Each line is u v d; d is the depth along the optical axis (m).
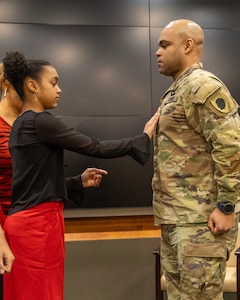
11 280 1.50
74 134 1.56
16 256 1.48
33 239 1.48
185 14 3.51
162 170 1.64
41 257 1.48
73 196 1.87
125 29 3.44
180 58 1.66
